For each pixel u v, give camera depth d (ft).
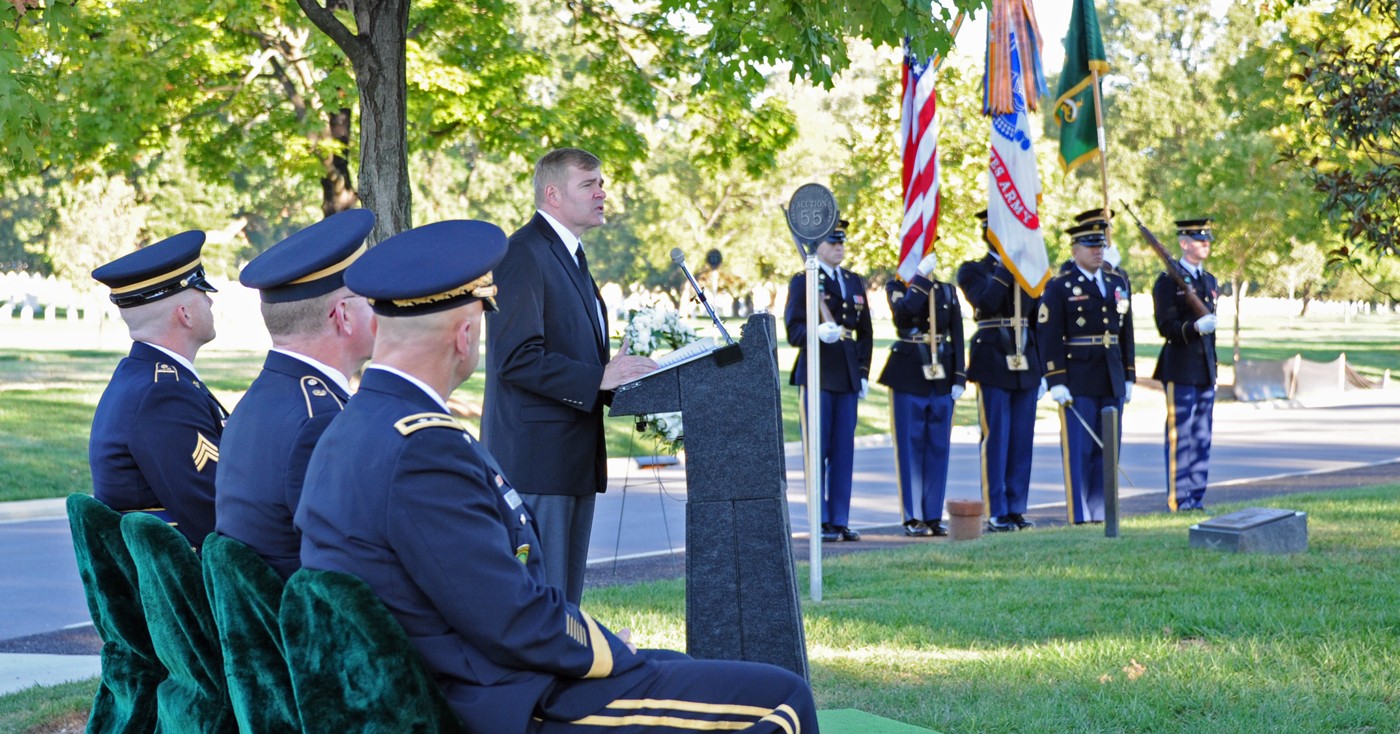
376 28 28.91
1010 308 38.14
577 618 10.24
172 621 11.56
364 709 9.27
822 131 159.12
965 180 77.87
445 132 58.85
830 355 35.81
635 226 174.70
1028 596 23.68
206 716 11.33
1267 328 197.16
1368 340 160.76
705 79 30.86
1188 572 25.44
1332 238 85.81
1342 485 45.16
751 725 10.22
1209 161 91.15
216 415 14.43
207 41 53.57
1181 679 17.46
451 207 149.59
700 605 15.62
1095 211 38.14
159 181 132.87
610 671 10.27
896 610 22.81
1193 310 38.45
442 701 9.40
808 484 24.54
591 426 17.42
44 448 53.31
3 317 155.63
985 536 34.73
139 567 11.80
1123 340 38.88
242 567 10.35
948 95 77.66
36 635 26.30
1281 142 83.71
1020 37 36.68
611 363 16.38
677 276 210.79
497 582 9.62
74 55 50.06
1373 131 25.08
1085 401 38.04
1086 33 38.73
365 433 9.84
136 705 12.69
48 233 149.79
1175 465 38.75
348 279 10.34
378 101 28.94
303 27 56.13
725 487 15.56
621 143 57.98
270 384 11.65
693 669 10.49
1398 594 22.33
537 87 66.23
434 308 10.20
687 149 161.07
